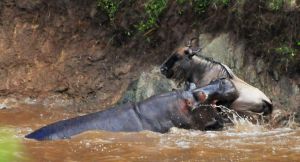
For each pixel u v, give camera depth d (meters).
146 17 43.44
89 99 42.59
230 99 31.92
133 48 43.66
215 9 41.09
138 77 42.16
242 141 26.98
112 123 28.70
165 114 30.33
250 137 28.34
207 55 39.44
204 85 34.28
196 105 30.89
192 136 28.41
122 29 44.12
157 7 43.06
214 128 31.27
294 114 35.06
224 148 24.83
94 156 22.81
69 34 45.25
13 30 46.06
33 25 45.97
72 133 27.22
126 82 42.41
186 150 24.27
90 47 44.66
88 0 45.19
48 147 24.50
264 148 24.86
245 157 22.66
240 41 39.59
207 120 31.12
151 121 29.73
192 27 41.94
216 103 31.81
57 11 45.66
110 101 41.78
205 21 41.50
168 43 42.50
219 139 27.61
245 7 39.66
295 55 37.75
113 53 44.12
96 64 44.06
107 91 42.59
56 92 43.59
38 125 32.91
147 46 43.22
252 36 39.25
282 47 37.94
